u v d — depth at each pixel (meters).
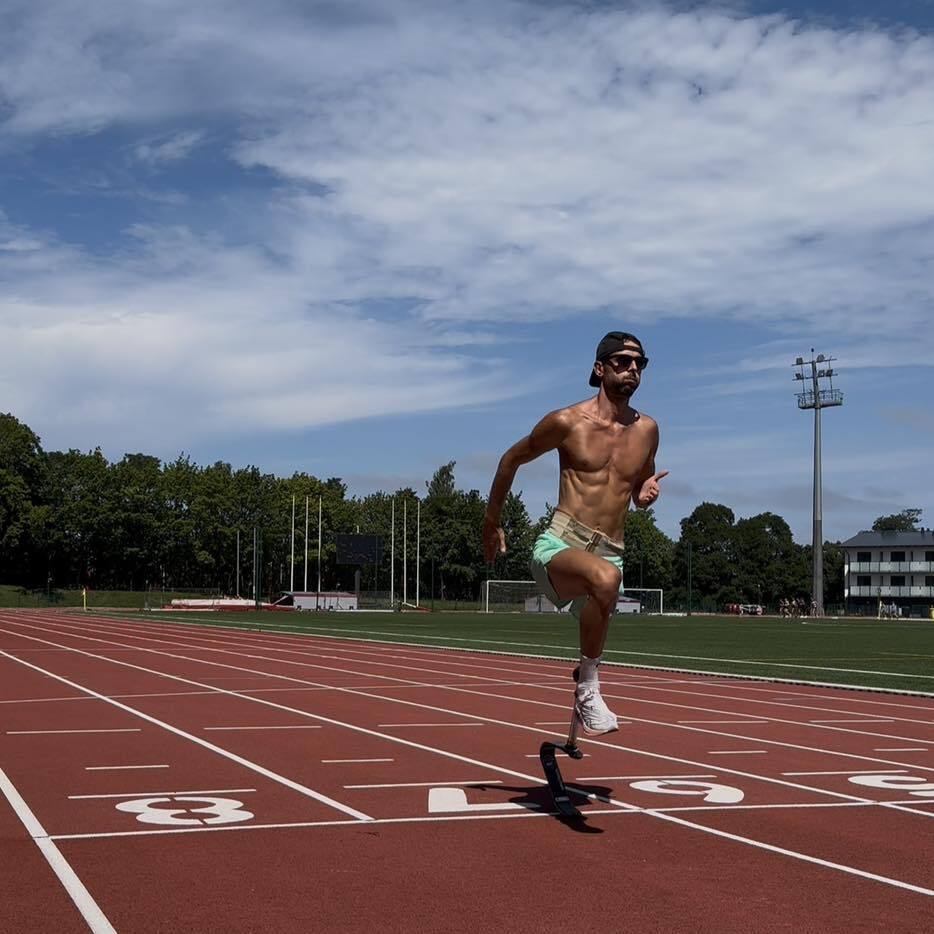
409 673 25.58
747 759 12.52
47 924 6.15
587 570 8.15
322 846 8.03
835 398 91.19
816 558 90.94
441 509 139.38
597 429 8.50
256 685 22.02
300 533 131.88
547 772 9.14
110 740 13.73
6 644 37.75
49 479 124.19
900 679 24.34
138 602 109.00
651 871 7.39
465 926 6.17
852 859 7.76
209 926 6.13
